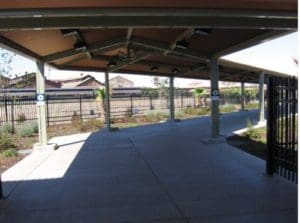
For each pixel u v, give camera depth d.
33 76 26.23
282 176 7.98
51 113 27.69
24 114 21.98
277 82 7.88
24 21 6.12
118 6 5.52
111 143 14.08
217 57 13.17
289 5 5.57
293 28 6.55
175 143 13.66
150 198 6.67
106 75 18.28
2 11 5.34
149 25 6.35
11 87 26.08
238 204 6.19
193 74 22.38
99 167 9.55
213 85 13.44
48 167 9.73
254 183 7.48
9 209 6.27
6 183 8.05
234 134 16.05
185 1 5.42
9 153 11.72
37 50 11.41
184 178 8.09
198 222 5.46
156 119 26.34
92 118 26.59
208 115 30.48
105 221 5.59
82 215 5.89
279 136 8.04
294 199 6.38
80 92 48.59
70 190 7.35
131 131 18.44
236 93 47.94
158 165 9.59
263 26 6.48
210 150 11.86
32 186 7.74
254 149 12.08
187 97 39.12
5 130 17.78
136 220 5.60
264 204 6.16
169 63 17.67
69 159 10.84
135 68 19.23
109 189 7.34
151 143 13.84
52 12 5.42
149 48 12.92
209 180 7.84
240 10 5.73
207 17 6.20
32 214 5.99
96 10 5.49
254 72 23.50
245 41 10.90
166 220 5.57
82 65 16.52
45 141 12.62
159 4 5.48
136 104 35.78
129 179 8.14
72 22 6.25
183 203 6.33
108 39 11.89
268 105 8.06
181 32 10.66
